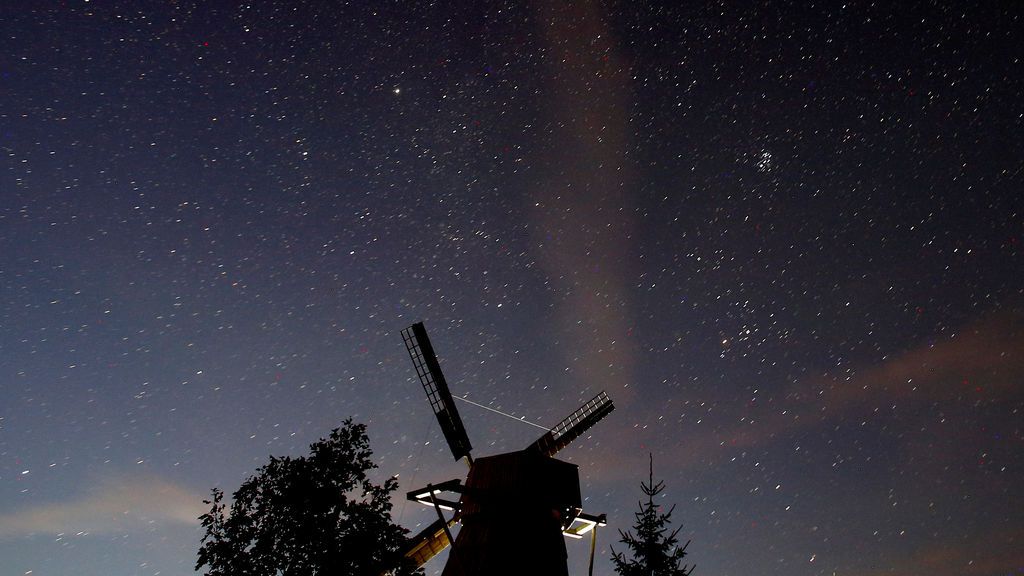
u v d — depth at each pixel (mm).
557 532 14734
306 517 11938
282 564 11664
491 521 14117
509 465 15031
